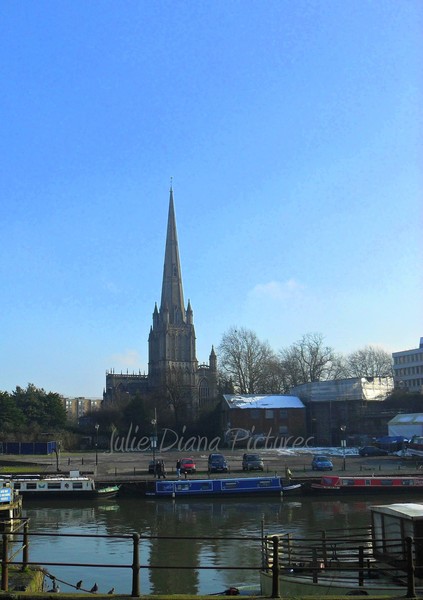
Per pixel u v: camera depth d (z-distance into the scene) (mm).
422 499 57719
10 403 124562
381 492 60719
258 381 135625
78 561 32625
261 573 21531
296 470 72062
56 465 80938
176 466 75500
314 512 49969
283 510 51594
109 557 33500
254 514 49406
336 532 39000
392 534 18062
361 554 19203
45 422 130125
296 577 19203
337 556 19750
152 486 61312
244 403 113312
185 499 59719
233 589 22312
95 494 58781
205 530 41781
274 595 13492
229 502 57750
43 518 48781
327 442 114000
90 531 42125
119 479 64125
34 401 131500
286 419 112688
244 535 39312
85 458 93312
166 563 32125
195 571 30391
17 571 17328
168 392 135750
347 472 69375
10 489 40812
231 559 32688
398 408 114500
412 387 172000
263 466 74812
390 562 17500
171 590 27219
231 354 135750
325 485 60531
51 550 35375
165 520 46906
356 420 112750
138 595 13469
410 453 83750
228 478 63375
